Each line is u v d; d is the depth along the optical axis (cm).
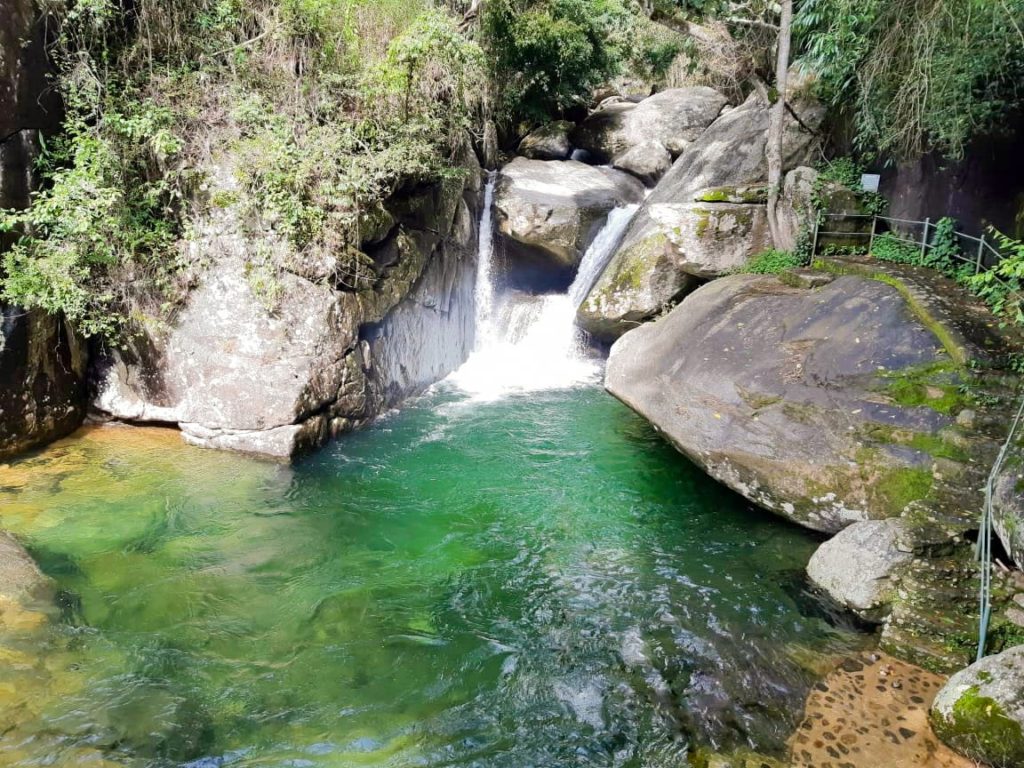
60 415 871
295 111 957
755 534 711
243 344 875
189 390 888
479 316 1398
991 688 435
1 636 510
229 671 511
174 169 890
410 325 1101
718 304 873
